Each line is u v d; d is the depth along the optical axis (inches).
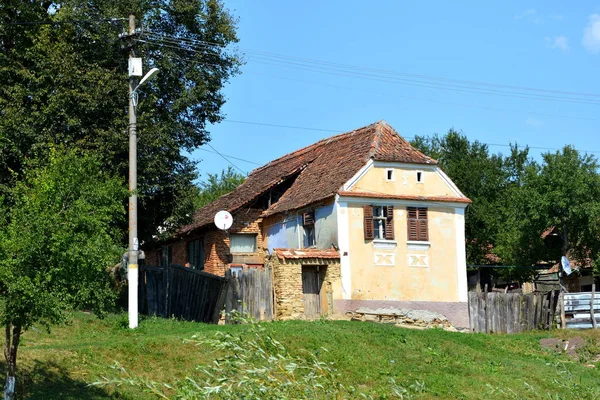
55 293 647.8
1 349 808.3
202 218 1598.2
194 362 837.2
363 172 1298.0
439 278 1322.6
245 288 1181.1
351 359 928.9
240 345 422.3
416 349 1036.5
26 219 653.3
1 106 1151.6
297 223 1378.0
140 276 1223.5
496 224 1972.2
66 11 1206.3
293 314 1189.7
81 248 663.8
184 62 1343.5
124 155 1207.6
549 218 1619.1
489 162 2113.7
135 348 844.6
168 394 738.8
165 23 1357.0
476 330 1296.8
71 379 757.9
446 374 932.6
